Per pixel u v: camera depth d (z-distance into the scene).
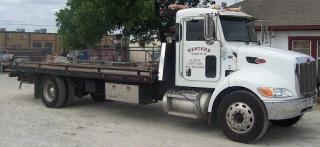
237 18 7.82
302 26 13.92
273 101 6.60
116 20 15.07
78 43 15.96
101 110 10.40
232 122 7.02
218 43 7.41
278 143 7.04
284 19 14.97
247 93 6.85
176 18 7.90
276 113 6.65
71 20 15.74
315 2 16.12
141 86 8.66
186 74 7.82
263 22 8.66
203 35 7.53
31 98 12.54
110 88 9.23
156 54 8.73
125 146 6.69
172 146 6.72
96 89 10.12
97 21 14.66
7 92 14.06
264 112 6.71
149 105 11.32
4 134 7.48
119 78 8.77
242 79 6.91
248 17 8.09
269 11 16.52
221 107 7.18
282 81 6.80
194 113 7.66
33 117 9.24
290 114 6.71
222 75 7.41
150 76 8.09
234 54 7.29
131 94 8.76
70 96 10.65
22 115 9.48
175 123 8.78
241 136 6.93
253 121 6.76
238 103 6.95
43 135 7.43
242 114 6.88
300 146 6.84
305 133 7.89
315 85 7.63
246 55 7.19
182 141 7.10
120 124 8.60
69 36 16.06
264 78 6.81
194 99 7.55
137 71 8.35
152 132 7.82
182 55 7.86
